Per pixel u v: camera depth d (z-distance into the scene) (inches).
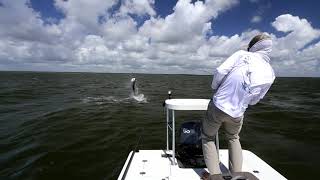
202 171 131.0
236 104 111.5
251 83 110.2
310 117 545.3
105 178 223.9
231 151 124.1
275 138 368.5
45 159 266.7
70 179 220.7
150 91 1167.0
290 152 306.2
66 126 422.0
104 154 285.3
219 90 113.9
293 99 976.3
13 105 676.1
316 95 1223.5
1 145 313.4
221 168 135.6
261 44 114.5
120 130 398.6
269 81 113.1
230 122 117.0
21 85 1589.6
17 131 385.4
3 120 469.1
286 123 478.9
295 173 246.5
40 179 219.9
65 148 303.6
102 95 954.7
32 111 573.6
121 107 647.1
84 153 287.3
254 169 134.1
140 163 141.3
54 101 768.3
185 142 145.9
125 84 1838.1
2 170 238.1
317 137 376.8
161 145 322.3
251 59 111.9
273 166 263.3
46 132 378.9
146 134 376.2
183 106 131.9
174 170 132.6
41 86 1525.6
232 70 111.7
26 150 294.5
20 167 245.3
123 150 300.5
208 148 121.7
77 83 1969.7
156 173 130.0
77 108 620.7
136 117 511.8
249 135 382.9
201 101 140.9
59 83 1934.1
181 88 1467.8
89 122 456.4
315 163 271.0
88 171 238.4
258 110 631.2
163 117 515.5
